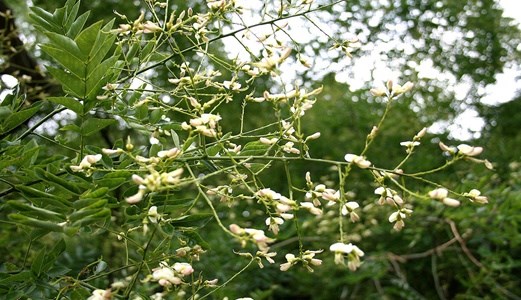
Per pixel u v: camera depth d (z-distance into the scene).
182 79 0.37
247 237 0.27
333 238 0.97
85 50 0.31
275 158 0.33
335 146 1.42
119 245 0.71
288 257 0.32
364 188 1.19
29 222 0.27
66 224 0.27
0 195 0.37
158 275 0.30
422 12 1.34
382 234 1.07
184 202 0.35
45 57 0.94
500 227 0.82
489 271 0.90
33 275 0.32
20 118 0.35
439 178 1.19
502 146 1.33
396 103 1.39
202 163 0.35
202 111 0.35
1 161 0.33
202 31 0.38
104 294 0.29
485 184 0.85
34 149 0.33
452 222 0.88
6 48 0.70
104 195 0.29
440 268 1.09
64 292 0.34
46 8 0.98
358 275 0.99
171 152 0.30
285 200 0.30
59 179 0.30
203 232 0.98
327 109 1.50
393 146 1.38
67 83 0.32
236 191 0.87
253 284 1.00
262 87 1.30
